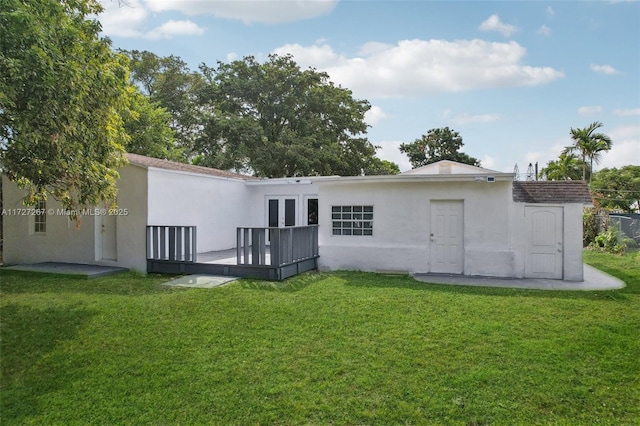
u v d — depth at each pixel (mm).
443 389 3926
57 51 6305
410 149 39312
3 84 5684
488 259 9891
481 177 9680
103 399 3904
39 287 8711
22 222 12312
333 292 8047
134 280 9461
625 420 3381
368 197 10914
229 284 8875
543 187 10203
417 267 10453
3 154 6711
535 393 3832
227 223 14539
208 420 3482
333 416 3490
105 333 5762
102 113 7504
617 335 5383
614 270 11062
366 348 5016
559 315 6336
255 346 5164
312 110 27203
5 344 5395
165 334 5680
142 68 30281
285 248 9562
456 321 6027
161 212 11117
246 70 27234
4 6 5762
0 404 3855
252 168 25094
